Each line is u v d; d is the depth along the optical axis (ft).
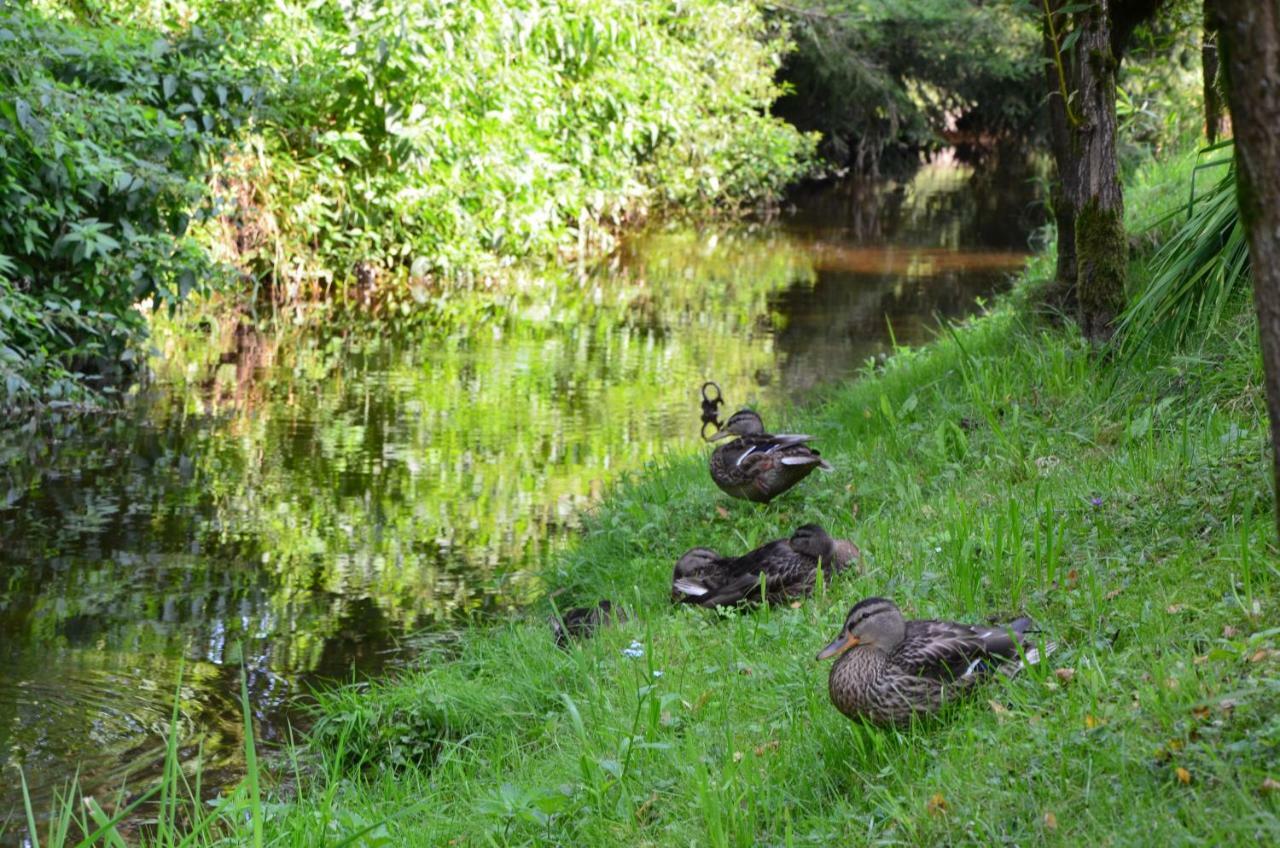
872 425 35.40
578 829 17.28
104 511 35.96
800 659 20.81
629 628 24.97
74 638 27.89
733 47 103.35
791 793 16.60
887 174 141.79
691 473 34.76
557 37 75.61
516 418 45.73
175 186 46.16
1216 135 37.96
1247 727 14.47
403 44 63.00
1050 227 61.46
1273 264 10.97
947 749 16.08
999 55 132.98
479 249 73.72
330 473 39.55
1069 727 15.57
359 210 68.03
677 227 98.99
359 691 25.40
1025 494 25.85
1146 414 27.02
